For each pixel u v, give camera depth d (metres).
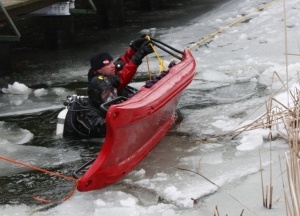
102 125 6.78
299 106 6.44
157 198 5.43
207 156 6.30
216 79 9.43
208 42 12.25
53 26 12.31
